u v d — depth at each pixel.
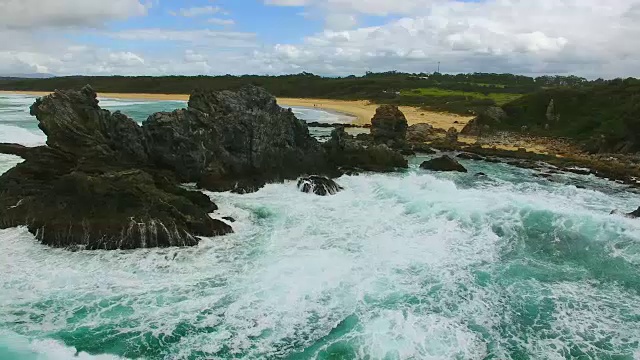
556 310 17.08
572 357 14.52
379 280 18.81
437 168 41.19
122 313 16.19
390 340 14.96
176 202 23.48
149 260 20.20
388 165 41.19
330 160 39.62
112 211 21.83
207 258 20.58
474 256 21.25
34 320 15.66
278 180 32.94
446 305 17.14
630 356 14.55
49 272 18.84
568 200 32.12
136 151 31.34
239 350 14.45
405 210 27.30
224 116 33.66
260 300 17.16
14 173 26.62
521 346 14.98
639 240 22.64
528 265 20.44
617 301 17.75
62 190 22.98
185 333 15.20
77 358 13.74
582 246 22.23
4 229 22.39
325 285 18.28
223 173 31.98
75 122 29.45
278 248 21.81
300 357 14.15
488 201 28.25
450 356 14.34
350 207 28.11
